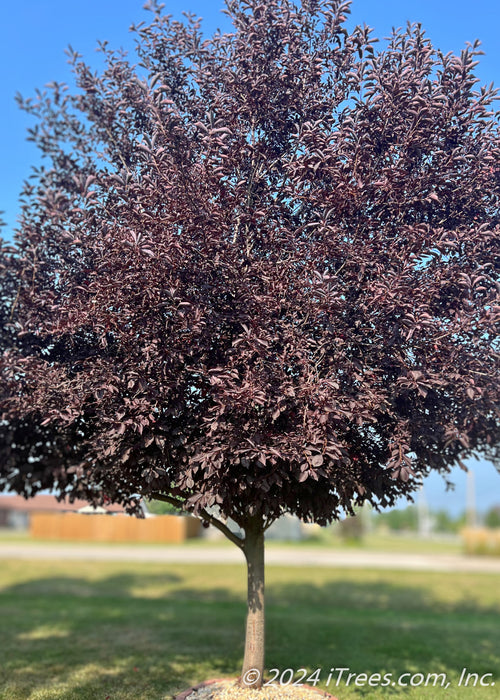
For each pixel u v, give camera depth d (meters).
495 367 5.93
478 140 6.22
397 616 13.45
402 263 5.75
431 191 6.03
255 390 5.10
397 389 5.86
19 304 6.65
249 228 6.23
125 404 5.58
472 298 5.96
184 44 6.72
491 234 5.76
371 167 5.95
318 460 5.15
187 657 9.09
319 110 6.37
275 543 34.22
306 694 7.24
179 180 5.67
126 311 5.52
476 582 19.03
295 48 6.39
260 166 6.37
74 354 6.56
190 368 5.51
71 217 6.16
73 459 7.28
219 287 5.82
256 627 7.28
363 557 26.50
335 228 5.52
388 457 6.34
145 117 6.96
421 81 6.12
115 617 12.31
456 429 5.71
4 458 7.32
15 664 8.68
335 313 5.73
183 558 23.92
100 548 27.72
